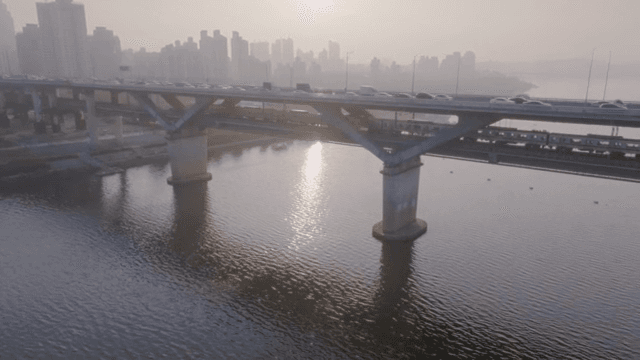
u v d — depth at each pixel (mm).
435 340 37656
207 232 61062
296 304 43250
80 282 47094
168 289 45906
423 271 49781
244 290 45812
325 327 39562
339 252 54844
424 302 43562
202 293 45219
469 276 48562
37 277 48000
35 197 76500
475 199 77750
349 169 100562
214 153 117688
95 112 106312
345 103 54375
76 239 58344
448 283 47094
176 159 84750
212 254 54156
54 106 120625
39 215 67375
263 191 81562
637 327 39000
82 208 70938
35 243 56844
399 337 38125
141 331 38781
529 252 54844
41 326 39375
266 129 72875
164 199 76000
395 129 58062
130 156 107438
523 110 41281
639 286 46250
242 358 35500
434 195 79938
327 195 79375
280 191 81688
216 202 74625
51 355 35500
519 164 47438
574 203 75875
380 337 38156
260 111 77625
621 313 41219
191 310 42125
